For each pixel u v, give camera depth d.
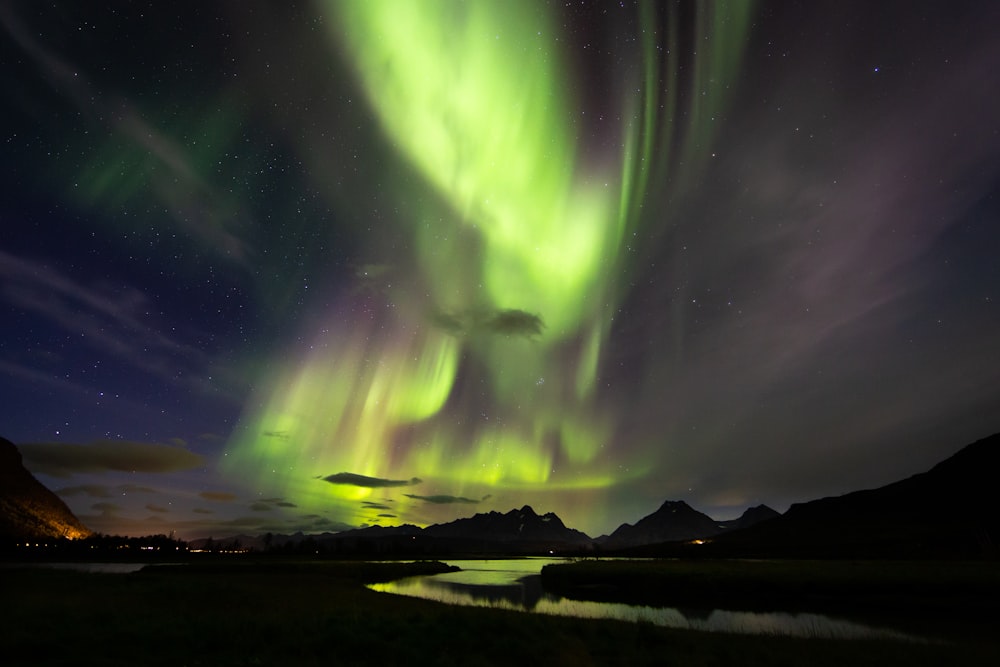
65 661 13.42
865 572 53.06
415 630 18.45
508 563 146.62
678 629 23.38
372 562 107.38
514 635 18.67
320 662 14.00
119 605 25.05
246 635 17.00
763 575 51.62
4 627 17.33
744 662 16.39
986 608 33.47
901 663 16.66
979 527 138.00
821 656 17.58
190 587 36.81
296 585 44.91
